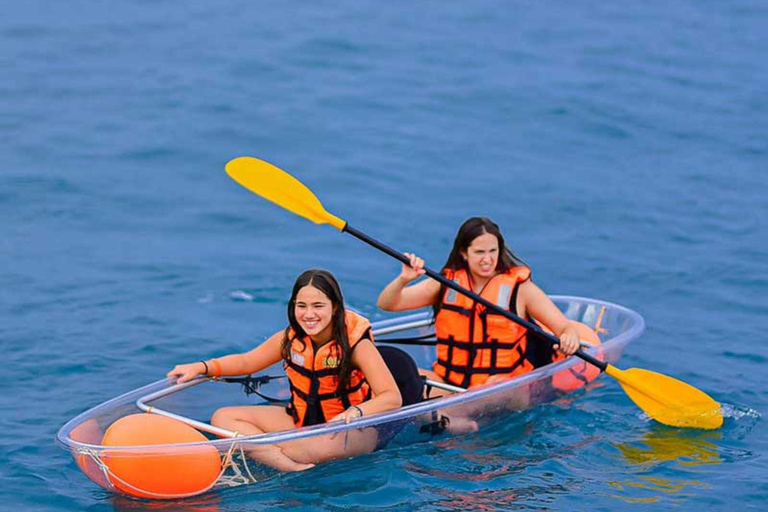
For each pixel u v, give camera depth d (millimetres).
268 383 7305
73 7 16406
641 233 10344
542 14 16672
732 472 6594
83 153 11859
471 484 6391
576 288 9305
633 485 6430
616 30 16125
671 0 17422
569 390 7613
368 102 13445
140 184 11203
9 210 10516
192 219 10477
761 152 12359
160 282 9203
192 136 12359
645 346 8328
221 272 9422
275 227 10375
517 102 13523
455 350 7504
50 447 6750
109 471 6086
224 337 8328
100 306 8750
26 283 9102
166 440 6172
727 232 10391
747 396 7586
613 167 11867
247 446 6301
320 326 6594
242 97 13492
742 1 17391
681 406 7148
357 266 9562
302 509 6109
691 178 11648
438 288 7598
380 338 8000
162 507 6129
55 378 7645
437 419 6859
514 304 7473
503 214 10680
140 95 13461
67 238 10000
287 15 16344
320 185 11227
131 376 7715
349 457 6629
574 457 6766
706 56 15289
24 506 6133
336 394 6723
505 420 7234
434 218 10539
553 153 12188
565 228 10422
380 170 11625
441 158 11977
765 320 8773
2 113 12812
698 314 8875
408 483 6375
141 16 16156
